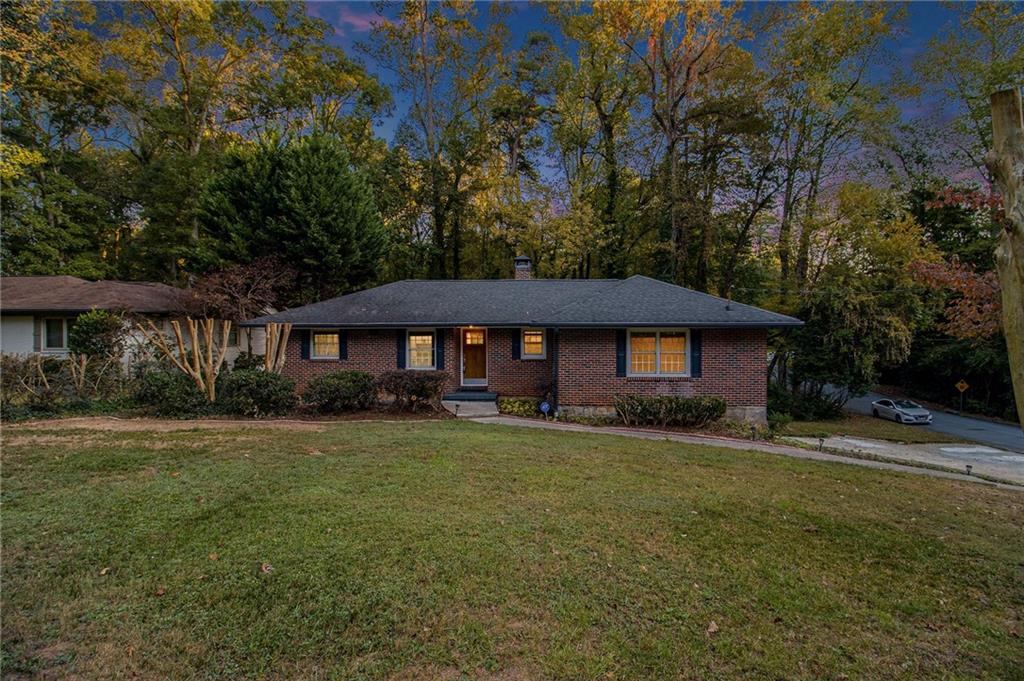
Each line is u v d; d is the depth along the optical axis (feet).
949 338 78.33
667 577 13.07
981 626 11.46
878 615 11.74
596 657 9.89
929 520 18.40
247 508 16.62
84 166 78.74
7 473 19.98
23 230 67.92
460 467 22.38
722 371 41.47
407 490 18.88
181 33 70.13
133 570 12.57
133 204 82.79
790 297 67.67
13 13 55.77
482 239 91.45
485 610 11.31
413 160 90.12
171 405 34.30
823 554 14.90
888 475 25.85
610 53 80.64
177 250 68.80
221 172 66.44
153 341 38.22
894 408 67.36
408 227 90.02
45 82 67.51
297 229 59.36
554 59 86.17
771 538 15.87
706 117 73.51
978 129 75.20
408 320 46.88
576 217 76.48
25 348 52.24
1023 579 13.83
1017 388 7.90
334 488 18.84
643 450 28.17
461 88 88.99
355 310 49.57
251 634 10.25
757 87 70.13
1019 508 20.58
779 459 28.04
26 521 15.30
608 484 20.71
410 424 34.14
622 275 84.33
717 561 14.11
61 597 11.35
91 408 35.09
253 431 29.50
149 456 22.90
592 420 40.24
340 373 39.78
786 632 10.95
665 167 76.07
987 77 68.44
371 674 9.27
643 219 82.48
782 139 73.77
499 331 49.14
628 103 84.79
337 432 29.84
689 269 82.43
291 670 9.30
